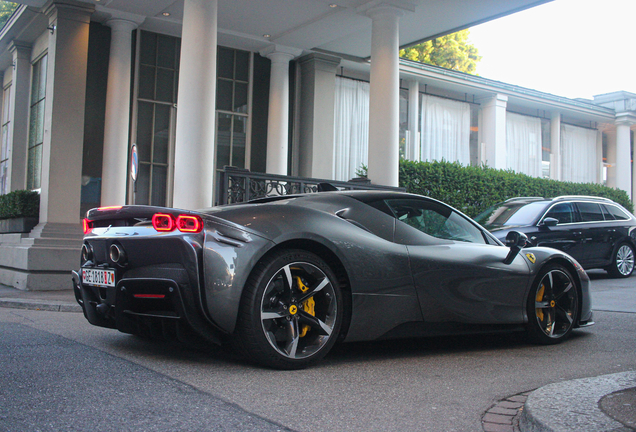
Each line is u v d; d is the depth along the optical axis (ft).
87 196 32.58
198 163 25.02
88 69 32.76
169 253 10.26
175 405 8.30
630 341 14.79
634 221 36.14
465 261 12.92
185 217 10.23
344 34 35.68
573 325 14.89
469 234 13.88
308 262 10.85
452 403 8.86
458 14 32.81
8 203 32.40
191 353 12.00
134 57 34.65
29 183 34.96
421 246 12.50
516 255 13.80
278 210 11.10
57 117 29.43
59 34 29.71
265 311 10.40
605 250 33.91
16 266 28.37
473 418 8.15
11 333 14.64
